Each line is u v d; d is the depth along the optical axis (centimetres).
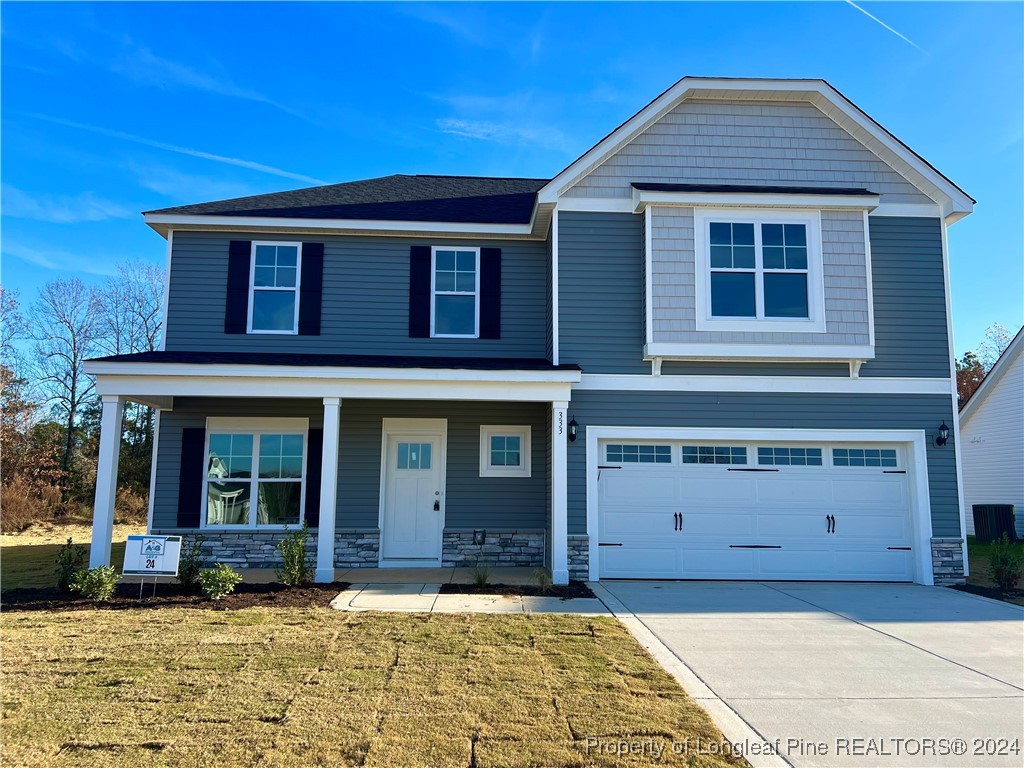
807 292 1077
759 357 1059
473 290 1248
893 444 1092
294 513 1182
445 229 1234
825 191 1087
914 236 1120
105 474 943
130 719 450
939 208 1128
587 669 570
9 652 596
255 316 1217
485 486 1194
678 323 1059
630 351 1082
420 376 996
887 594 962
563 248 1101
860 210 1089
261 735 428
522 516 1189
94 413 3238
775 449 1090
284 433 1200
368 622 721
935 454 1081
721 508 1073
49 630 674
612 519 1062
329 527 971
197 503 1158
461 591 917
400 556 1174
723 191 1070
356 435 1192
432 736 430
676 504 1070
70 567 867
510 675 550
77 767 382
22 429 2625
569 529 1039
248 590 896
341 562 1152
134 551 834
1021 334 1919
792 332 1063
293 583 920
